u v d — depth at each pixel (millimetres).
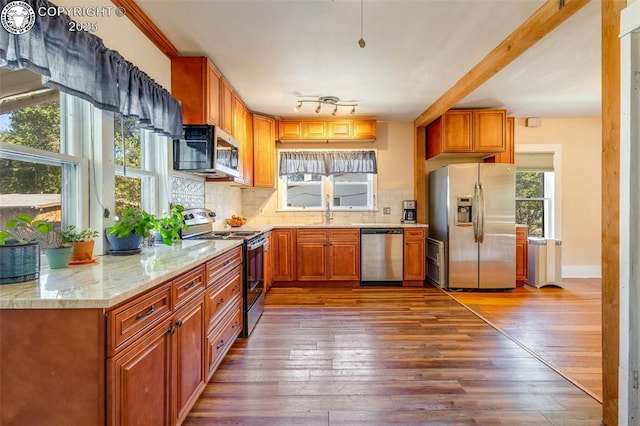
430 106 4230
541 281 4398
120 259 1721
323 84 3475
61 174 1737
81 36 1570
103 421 1045
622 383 1556
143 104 2092
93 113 1898
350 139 4742
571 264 5023
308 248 4461
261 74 3193
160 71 2604
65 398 1048
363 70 3123
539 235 5078
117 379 1073
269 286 4273
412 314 3314
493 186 4219
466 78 3225
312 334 2801
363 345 2580
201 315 1800
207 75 2793
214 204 3883
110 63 1758
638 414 1516
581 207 5004
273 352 2463
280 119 4750
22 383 1052
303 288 4418
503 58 2643
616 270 1605
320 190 5105
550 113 4707
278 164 5000
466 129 4418
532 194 5074
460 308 3510
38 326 1042
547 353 2443
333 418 1714
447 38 2535
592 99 4082
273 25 2342
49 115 1658
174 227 2166
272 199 5004
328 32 2438
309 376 2123
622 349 1557
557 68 3141
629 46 1499
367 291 4238
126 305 1127
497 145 4391
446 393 1936
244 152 4020
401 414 1745
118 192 2248
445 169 4352
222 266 2189
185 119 2771
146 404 1239
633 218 1511
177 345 1492
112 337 1057
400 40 2561
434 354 2428
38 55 1317
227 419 1700
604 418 1675
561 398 1886
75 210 1809
